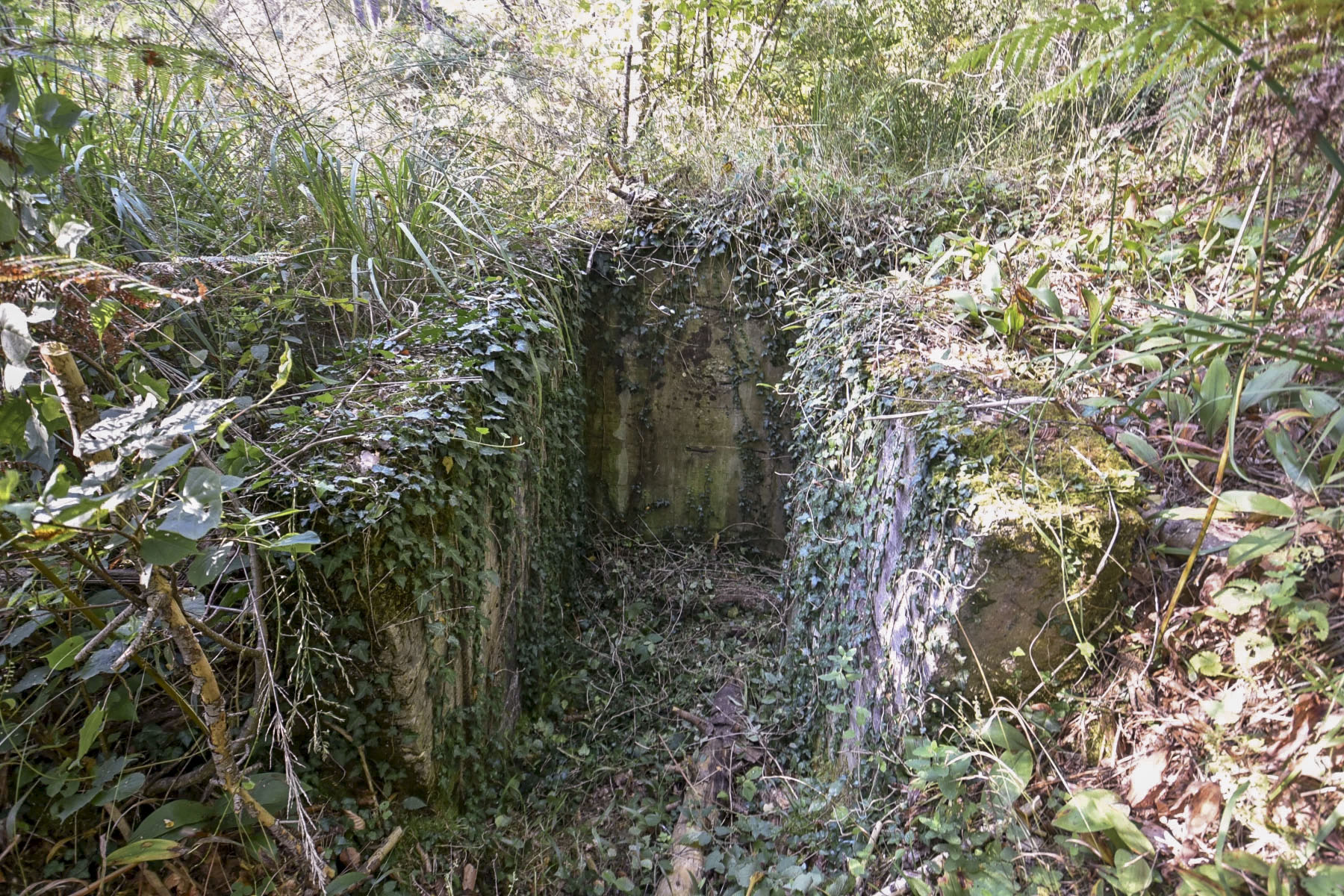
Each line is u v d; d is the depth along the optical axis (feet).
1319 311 6.35
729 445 17.97
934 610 8.45
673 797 11.87
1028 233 14.88
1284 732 6.19
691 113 19.60
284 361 6.18
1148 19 6.09
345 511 8.29
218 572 5.70
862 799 9.01
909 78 18.81
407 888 8.57
